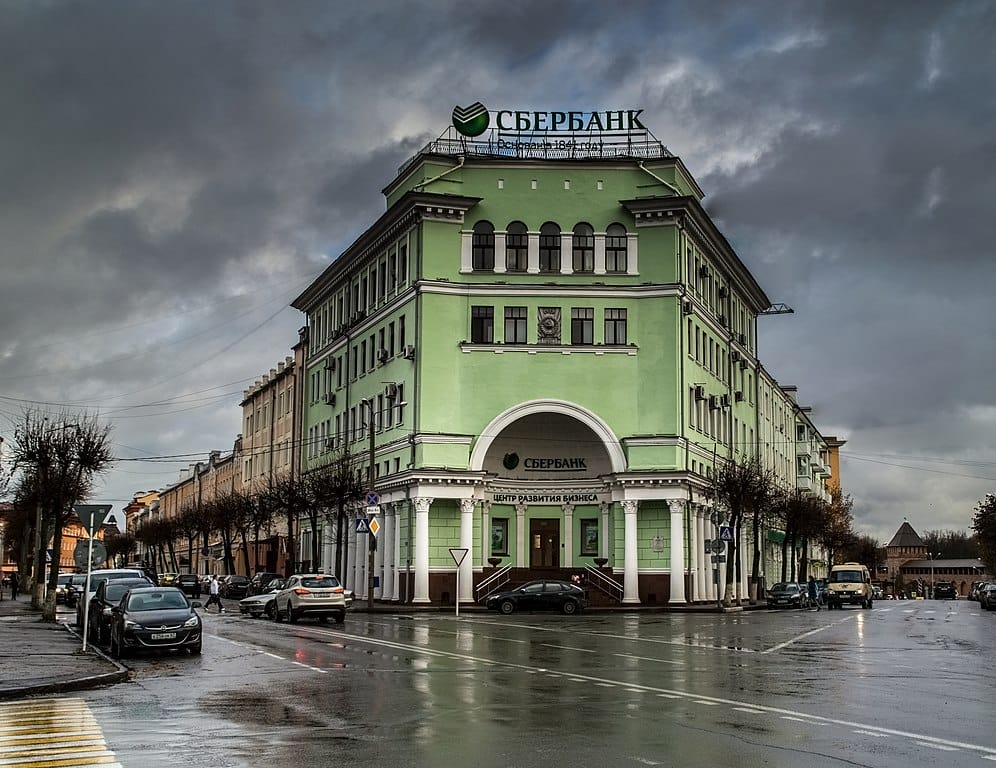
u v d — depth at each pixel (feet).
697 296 197.47
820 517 272.72
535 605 158.71
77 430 173.17
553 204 186.70
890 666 72.38
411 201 183.01
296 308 268.82
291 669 70.13
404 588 183.42
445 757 36.86
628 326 184.24
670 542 178.19
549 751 38.09
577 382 183.01
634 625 126.00
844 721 45.65
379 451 198.80
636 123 191.11
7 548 356.38
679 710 49.06
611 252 186.50
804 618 154.20
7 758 37.06
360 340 215.92
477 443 181.06
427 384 180.96
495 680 62.28
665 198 182.39
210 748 38.91
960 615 177.17
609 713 48.01
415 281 183.21
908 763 35.86
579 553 187.52
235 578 252.21
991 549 304.71
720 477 196.34
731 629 118.11
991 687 59.52
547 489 188.75
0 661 74.23
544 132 189.88
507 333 184.14
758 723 44.98
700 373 197.47
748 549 240.32
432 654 81.35
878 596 484.74
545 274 184.65
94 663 72.59
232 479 360.28
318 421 245.24
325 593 132.46
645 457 180.24
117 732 43.06
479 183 187.01
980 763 35.96
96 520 88.79
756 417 253.44
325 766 35.27
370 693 55.98
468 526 178.60
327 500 202.69
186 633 83.10
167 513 493.36
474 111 189.57
